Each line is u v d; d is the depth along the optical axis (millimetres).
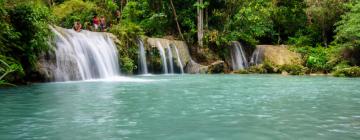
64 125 6719
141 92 12523
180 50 30969
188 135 5980
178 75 25344
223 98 10852
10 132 6137
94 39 22156
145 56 27688
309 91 13164
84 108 8727
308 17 36500
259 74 26828
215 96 11375
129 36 26797
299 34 37562
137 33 28094
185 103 9680
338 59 27625
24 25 16000
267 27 38219
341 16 29938
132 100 10273
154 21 34406
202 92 12609
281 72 27984
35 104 9383
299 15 38656
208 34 33062
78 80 18875
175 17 34031
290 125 6762
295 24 38594
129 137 5820
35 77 16625
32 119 7281
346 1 33250
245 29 35250
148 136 5898
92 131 6227
